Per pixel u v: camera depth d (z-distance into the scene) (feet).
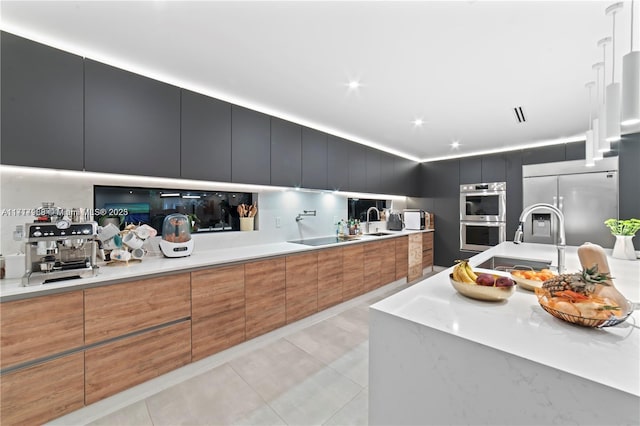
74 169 5.61
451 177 16.56
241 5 4.52
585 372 2.16
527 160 13.91
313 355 7.54
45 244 5.06
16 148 5.01
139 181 7.40
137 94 6.48
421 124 10.64
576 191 12.25
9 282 4.92
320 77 6.95
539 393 2.32
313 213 12.34
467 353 2.75
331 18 4.85
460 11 4.64
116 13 4.66
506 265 8.03
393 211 17.25
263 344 8.15
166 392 6.01
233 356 7.45
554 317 3.28
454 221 16.47
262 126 9.04
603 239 11.60
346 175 12.28
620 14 4.59
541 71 6.59
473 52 5.84
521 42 5.47
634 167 11.12
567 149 12.74
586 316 2.81
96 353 5.28
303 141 10.38
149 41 5.45
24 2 4.35
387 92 7.80
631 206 11.19
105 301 5.38
